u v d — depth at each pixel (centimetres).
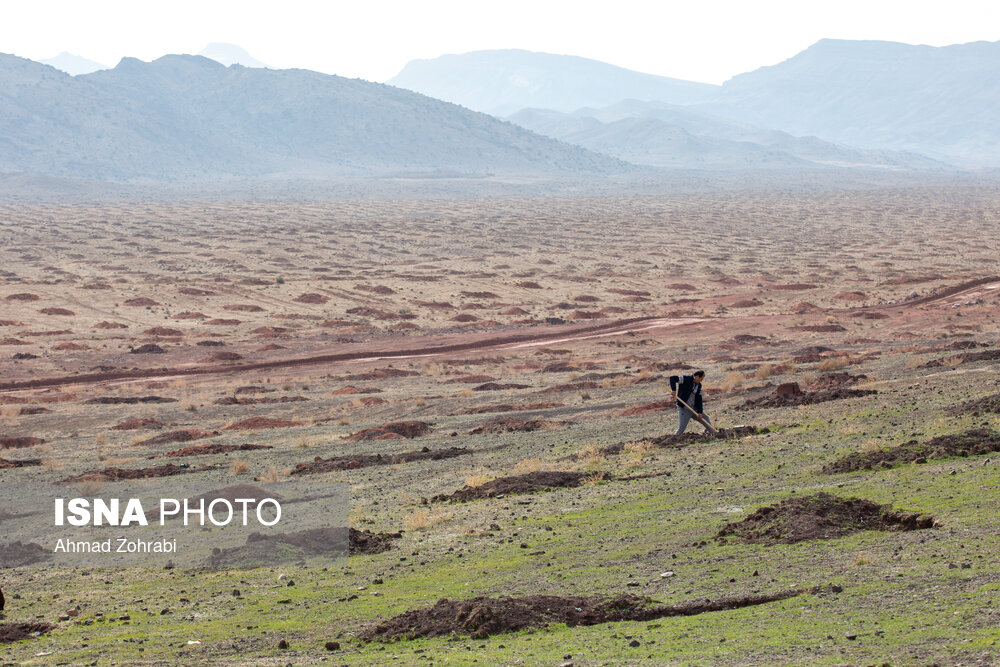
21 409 5075
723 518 1792
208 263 13612
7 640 1460
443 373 6222
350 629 1389
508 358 6844
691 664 1041
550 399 4634
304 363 6819
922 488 1781
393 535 2012
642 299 10212
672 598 1355
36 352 7269
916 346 5606
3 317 8656
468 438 3550
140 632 1457
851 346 6241
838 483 1970
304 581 1714
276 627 1430
